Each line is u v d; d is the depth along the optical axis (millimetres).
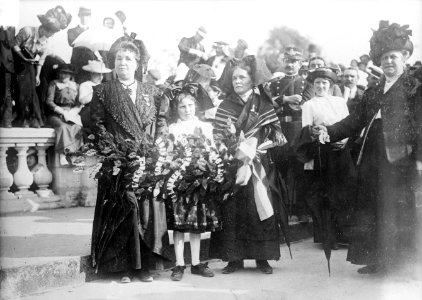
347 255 5609
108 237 5078
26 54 5586
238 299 4875
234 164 5520
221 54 5883
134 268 5109
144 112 5395
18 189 5527
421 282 5309
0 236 5223
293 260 5855
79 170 5352
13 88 5559
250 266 5750
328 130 5922
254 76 5746
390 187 5543
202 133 5586
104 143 5262
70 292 4793
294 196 6086
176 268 5312
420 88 5582
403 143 5547
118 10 5734
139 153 5270
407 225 5496
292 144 6004
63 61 5684
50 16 5629
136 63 5516
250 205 5465
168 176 5305
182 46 5777
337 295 4996
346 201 6016
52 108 5645
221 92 5781
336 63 6172
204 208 5336
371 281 5344
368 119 5668
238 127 5680
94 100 5395
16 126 5574
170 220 5316
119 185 5168
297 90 6109
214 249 5562
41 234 5281
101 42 5719
